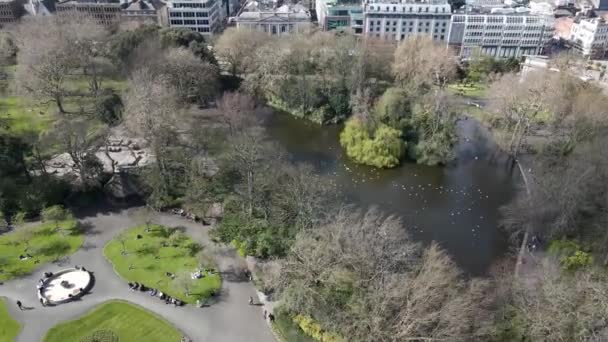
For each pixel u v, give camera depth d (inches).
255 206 4926.2
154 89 5590.6
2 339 3651.6
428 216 5447.8
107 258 4517.7
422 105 6830.7
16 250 4584.2
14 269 4360.2
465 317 3265.3
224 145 6259.8
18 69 7278.5
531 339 3193.9
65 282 4183.1
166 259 4507.9
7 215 5039.4
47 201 5108.3
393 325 3255.4
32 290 4138.8
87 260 4495.6
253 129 6520.7
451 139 6678.2
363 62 7829.7
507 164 6648.6
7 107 7268.7
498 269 4493.1
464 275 4490.7
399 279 3494.1
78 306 3988.7
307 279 3774.6
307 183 5059.1
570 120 6259.8
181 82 7421.3
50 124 6579.7
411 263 3917.3
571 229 4611.2
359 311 3457.2
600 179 4702.3
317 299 3698.3
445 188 6018.7
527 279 4047.7
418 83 7628.0
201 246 4694.9
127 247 4655.5
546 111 6988.2
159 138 5191.9
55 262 4458.7
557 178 4940.9
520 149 6855.3
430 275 3440.0
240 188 5142.7
